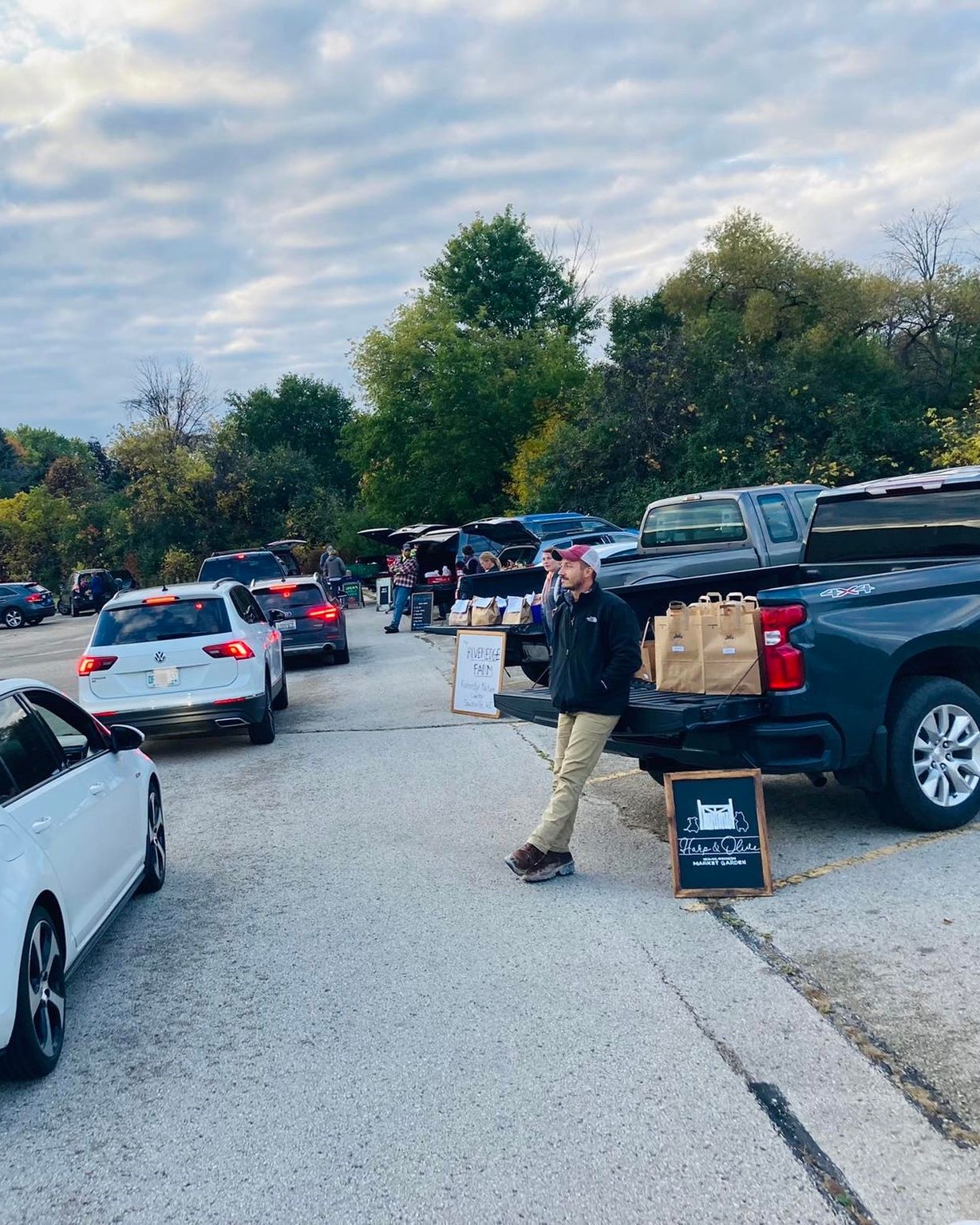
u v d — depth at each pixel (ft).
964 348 120.26
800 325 121.08
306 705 48.03
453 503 135.85
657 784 28.43
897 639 20.77
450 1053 13.98
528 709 26.16
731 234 125.90
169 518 178.40
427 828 25.64
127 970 18.02
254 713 36.86
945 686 21.57
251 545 177.06
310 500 180.86
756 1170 10.89
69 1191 11.48
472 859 22.79
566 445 107.14
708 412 100.17
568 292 184.34
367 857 23.59
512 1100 12.65
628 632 20.44
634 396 104.27
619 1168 11.09
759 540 37.40
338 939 18.66
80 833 17.07
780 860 20.94
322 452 256.93
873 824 22.74
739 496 37.96
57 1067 14.58
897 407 106.52
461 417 134.62
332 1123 12.47
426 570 86.38
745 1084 12.64
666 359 103.81
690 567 35.73
